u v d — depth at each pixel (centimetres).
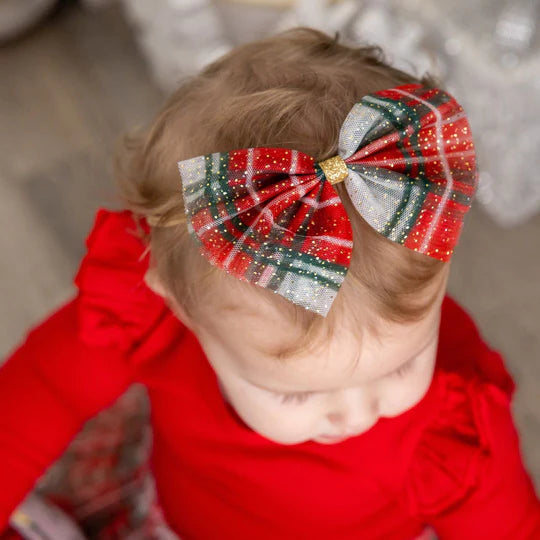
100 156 187
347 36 137
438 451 92
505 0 147
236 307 69
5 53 207
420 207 63
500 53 146
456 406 91
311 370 70
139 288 91
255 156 64
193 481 101
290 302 67
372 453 92
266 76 78
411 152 66
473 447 90
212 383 91
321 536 100
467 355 94
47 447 100
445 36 150
